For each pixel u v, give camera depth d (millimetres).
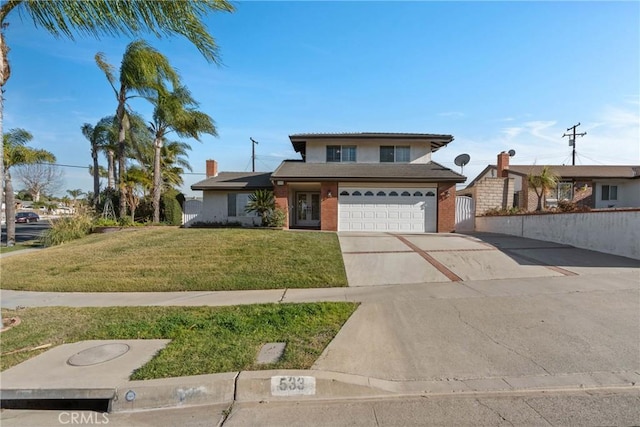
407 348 4230
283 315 5438
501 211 16406
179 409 3258
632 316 5117
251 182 21031
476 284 7332
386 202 16922
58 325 5266
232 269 8789
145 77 16281
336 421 2986
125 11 4895
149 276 8484
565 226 11680
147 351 4199
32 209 47938
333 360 3900
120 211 18344
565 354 4004
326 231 15836
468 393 3340
